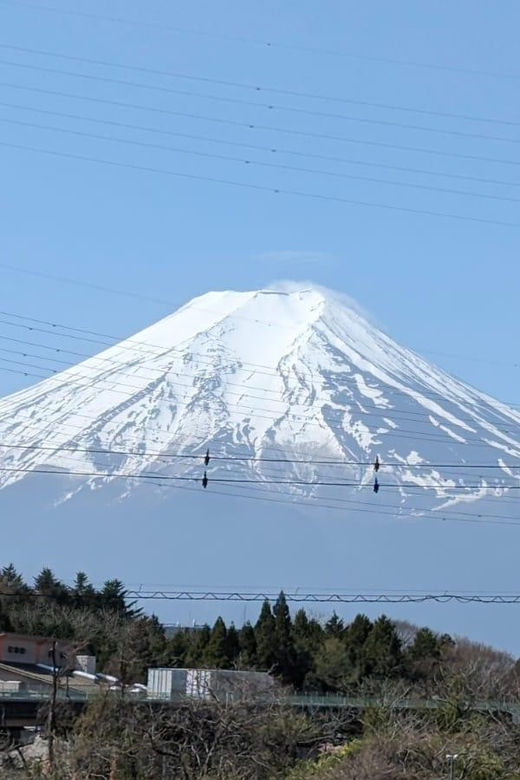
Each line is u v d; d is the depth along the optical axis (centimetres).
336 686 17975
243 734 9894
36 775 9081
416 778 9138
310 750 10388
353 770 9175
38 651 15250
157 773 9538
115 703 10031
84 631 19212
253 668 15450
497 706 11781
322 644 18550
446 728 11019
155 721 9862
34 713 12150
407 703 12031
